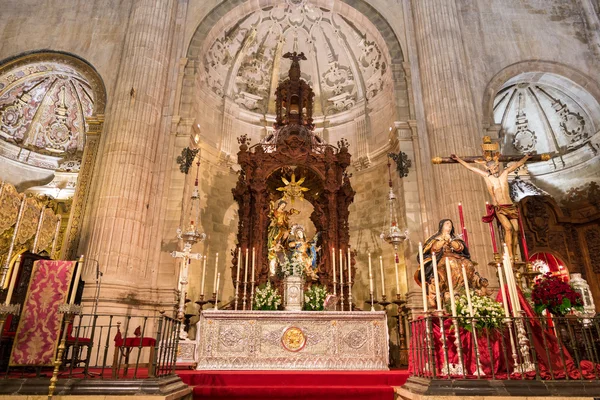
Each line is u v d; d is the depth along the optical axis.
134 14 12.02
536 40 13.14
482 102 12.18
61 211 13.06
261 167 10.59
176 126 11.16
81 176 10.90
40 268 5.54
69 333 5.83
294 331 7.15
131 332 8.88
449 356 5.27
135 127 10.29
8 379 4.43
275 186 11.39
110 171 9.80
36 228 8.76
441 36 11.94
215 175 12.69
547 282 5.93
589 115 13.12
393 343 10.55
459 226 9.77
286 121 11.97
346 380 6.07
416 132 11.43
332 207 10.30
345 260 9.91
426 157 11.15
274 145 11.33
